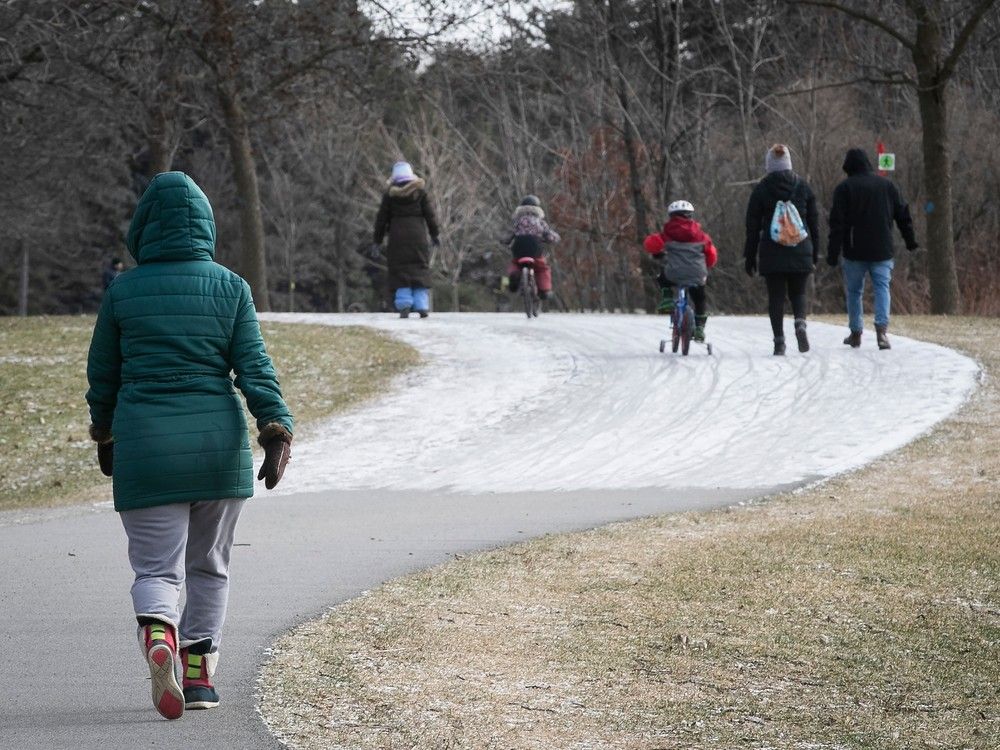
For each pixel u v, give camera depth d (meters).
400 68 109.62
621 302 167.00
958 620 21.06
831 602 22.28
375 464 42.66
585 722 16.62
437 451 44.41
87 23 95.19
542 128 165.12
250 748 15.80
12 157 126.38
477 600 23.34
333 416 52.12
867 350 58.41
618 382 54.50
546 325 75.94
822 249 123.94
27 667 19.69
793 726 16.44
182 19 99.44
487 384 56.59
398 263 82.00
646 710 17.11
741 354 59.22
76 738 16.25
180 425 17.08
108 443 18.36
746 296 135.50
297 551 28.59
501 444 44.81
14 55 94.56
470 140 175.25
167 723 16.84
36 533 33.12
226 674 19.00
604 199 153.62
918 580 23.58
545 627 21.34
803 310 57.97
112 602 24.19
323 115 117.12
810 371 53.66
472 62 116.94
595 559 26.41
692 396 50.47
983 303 101.19
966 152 113.69
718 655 19.53
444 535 30.14
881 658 19.22
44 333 73.81
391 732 16.28
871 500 31.80
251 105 110.88
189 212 17.92
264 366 17.70
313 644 20.53
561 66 141.25
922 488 33.12
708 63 144.75
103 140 153.75
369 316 85.00
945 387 48.53
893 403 46.34
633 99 133.62
